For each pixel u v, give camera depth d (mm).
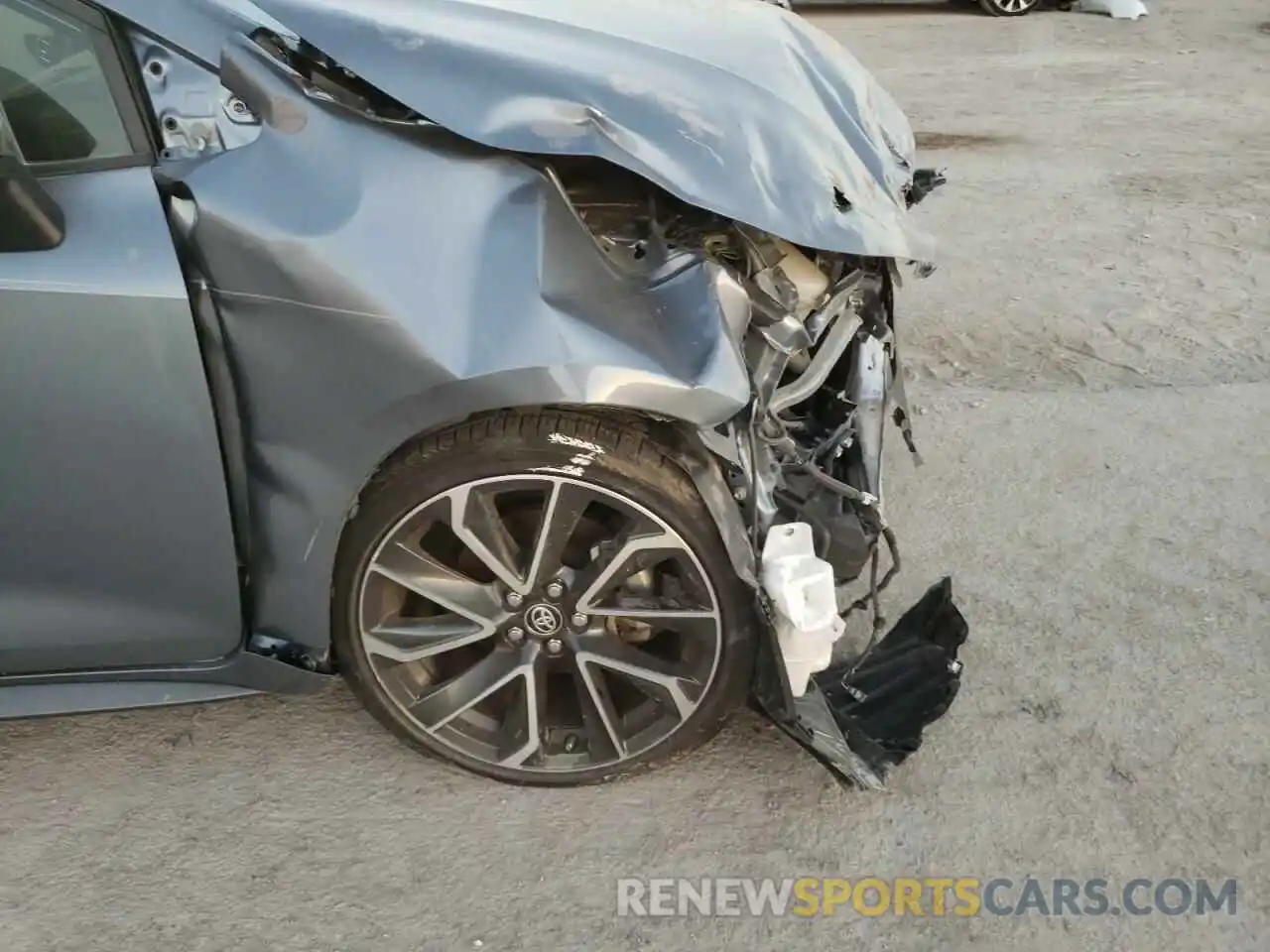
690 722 2236
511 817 2303
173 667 2203
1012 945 2082
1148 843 2283
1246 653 2773
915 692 2539
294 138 1897
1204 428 3717
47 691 2191
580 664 2197
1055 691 2652
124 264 1849
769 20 2674
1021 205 5668
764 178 2072
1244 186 5910
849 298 2518
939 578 3014
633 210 2186
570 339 1858
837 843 2270
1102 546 3146
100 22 1874
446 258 1873
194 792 2354
